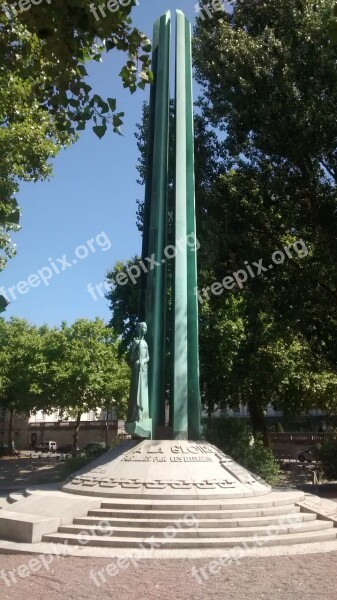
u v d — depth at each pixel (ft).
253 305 80.12
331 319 78.23
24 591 27.35
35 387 143.23
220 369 94.58
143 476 44.52
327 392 112.78
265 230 78.07
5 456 160.15
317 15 66.69
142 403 52.75
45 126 64.59
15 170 64.34
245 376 95.66
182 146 60.59
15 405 161.68
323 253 75.15
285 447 152.56
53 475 90.79
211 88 77.05
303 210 75.46
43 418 225.35
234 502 41.04
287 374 100.89
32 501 42.29
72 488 46.24
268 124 69.26
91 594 26.84
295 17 68.59
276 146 71.51
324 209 73.36
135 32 27.07
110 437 185.98
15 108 60.90
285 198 73.72
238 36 71.56
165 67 62.75
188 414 55.93
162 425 56.24
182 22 64.54
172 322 58.03
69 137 67.15
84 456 74.02
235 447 66.08
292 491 50.08
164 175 60.85
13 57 33.14
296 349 98.53
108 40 26.78
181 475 44.65
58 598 26.35
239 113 72.23
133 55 27.86
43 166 67.46
